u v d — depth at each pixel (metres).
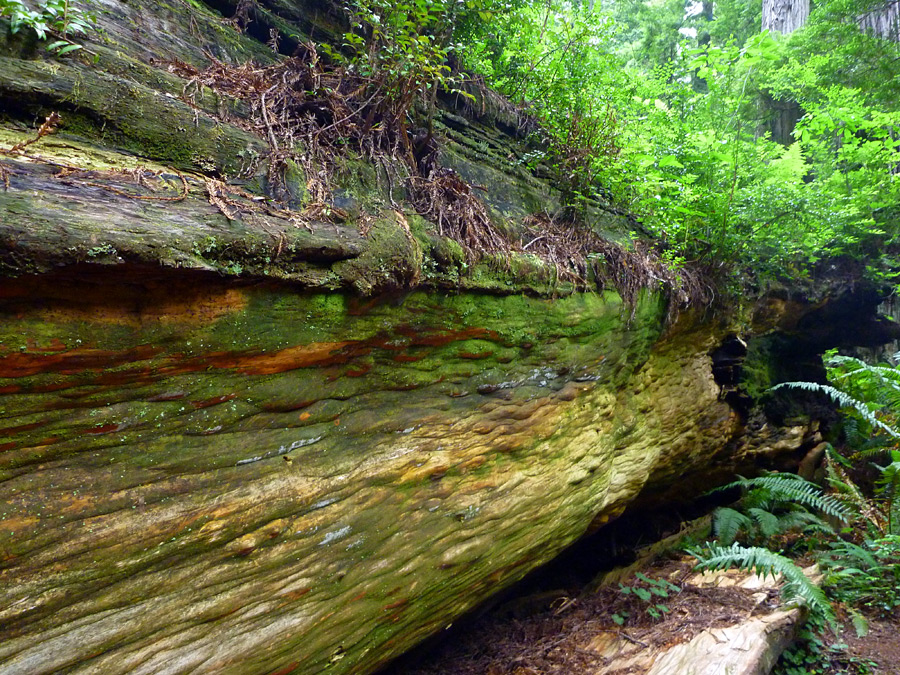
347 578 2.27
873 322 7.23
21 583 1.43
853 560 5.57
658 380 5.03
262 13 2.79
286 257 1.78
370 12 2.67
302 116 2.49
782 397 6.88
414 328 2.42
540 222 3.87
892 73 7.17
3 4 1.58
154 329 1.57
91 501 1.55
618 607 4.85
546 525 3.48
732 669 3.67
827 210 5.62
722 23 11.67
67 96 1.65
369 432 2.36
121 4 2.14
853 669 4.29
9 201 1.25
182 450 1.76
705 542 6.25
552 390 3.44
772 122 9.15
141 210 1.50
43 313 1.37
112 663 1.61
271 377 1.96
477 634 4.37
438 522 2.69
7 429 1.40
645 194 4.71
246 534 1.91
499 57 4.45
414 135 2.96
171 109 1.88
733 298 5.54
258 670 2.00
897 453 5.76
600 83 4.70
